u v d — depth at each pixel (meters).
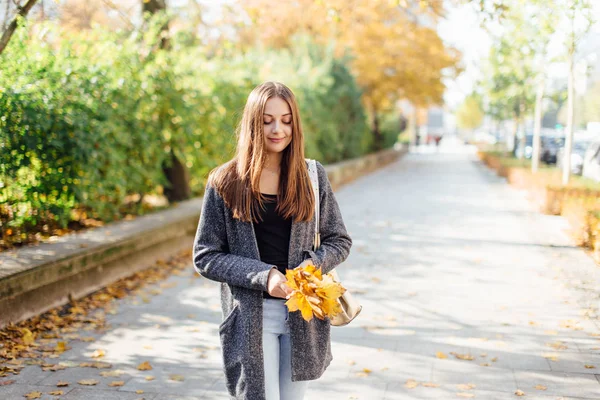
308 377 2.46
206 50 11.35
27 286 5.02
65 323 5.22
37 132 6.24
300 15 11.43
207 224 2.44
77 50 7.79
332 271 2.61
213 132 10.23
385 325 5.29
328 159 20.28
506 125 32.69
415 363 4.41
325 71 19.64
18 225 6.37
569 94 12.50
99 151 7.05
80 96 6.88
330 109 21.17
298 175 2.43
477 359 4.48
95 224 7.87
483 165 29.31
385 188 17.67
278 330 2.46
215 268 2.36
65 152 6.59
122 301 5.99
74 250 5.85
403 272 7.23
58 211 6.59
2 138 5.88
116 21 10.14
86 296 6.00
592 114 32.59
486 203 13.68
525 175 15.52
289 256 2.42
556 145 25.38
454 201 14.12
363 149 26.94
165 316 5.54
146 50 8.70
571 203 10.18
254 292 2.40
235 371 2.44
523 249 8.39
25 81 6.22
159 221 7.81
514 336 4.97
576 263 7.41
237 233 2.41
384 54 24.56
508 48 14.75
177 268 7.43
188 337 4.99
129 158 8.30
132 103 8.07
